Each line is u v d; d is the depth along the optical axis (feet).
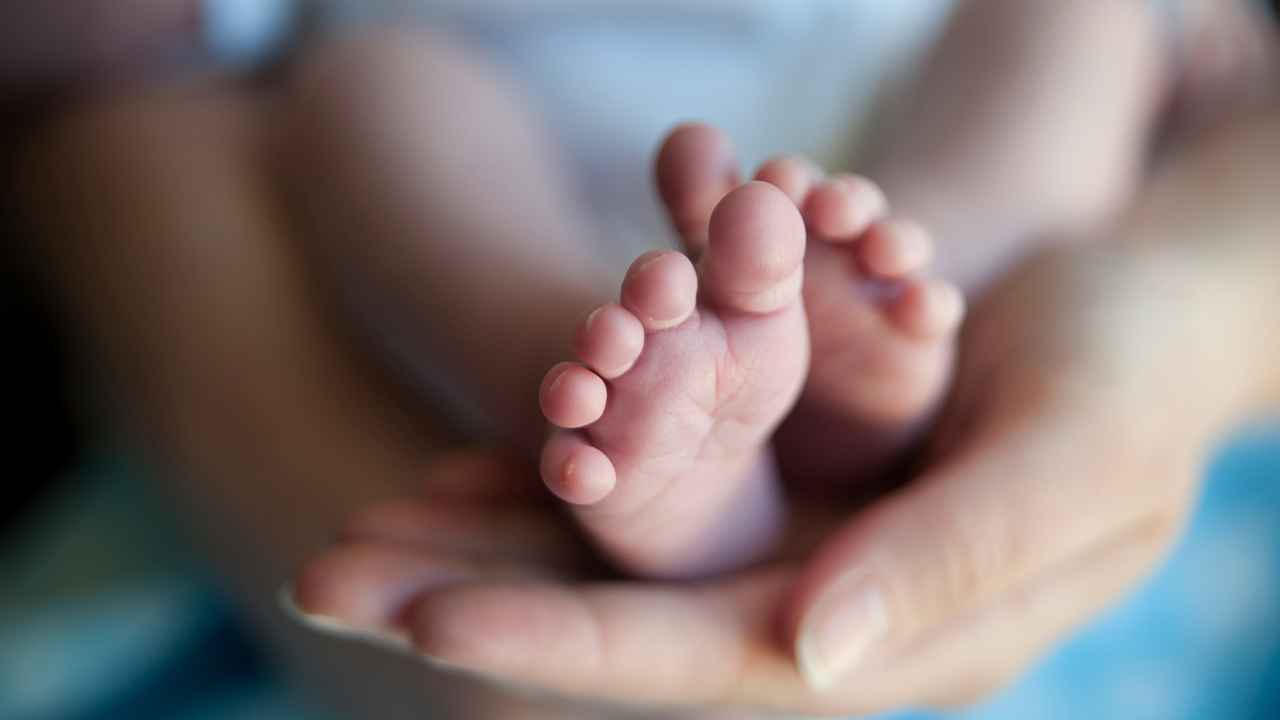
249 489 1.25
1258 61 1.64
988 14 1.34
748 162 1.50
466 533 1.12
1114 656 1.30
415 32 1.33
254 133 1.49
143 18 1.52
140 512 1.56
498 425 1.13
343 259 1.22
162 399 1.30
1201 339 1.22
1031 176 1.26
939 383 1.12
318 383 1.28
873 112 1.51
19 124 1.64
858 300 1.05
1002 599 1.10
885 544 1.06
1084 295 1.19
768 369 0.98
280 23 1.62
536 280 1.12
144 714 1.34
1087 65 1.31
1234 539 1.37
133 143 1.47
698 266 0.96
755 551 1.12
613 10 1.43
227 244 1.36
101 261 1.38
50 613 1.44
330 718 1.32
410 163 1.20
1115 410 1.12
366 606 1.05
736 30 1.46
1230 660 1.30
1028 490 1.08
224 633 1.42
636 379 0.96
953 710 1.26
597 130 1.40
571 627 1.03
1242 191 1.35
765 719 1.14
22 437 1.68
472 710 1.16
